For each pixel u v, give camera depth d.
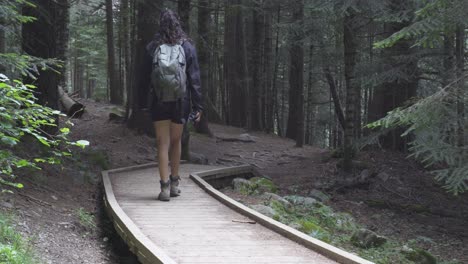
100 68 34.94
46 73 8.15
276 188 10.38
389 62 11.52
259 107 22.66
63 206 6.40
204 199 7.04
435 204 10.85
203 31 17.61
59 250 4.80
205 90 17.55
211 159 14.16
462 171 6.82
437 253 8.35
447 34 8.02
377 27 14.20
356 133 16.88
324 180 12.09
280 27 13.51
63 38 16.83
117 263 5.08
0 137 3.49
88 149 9.82
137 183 8.06
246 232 5.40
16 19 6.60
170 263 4.03
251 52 25.91
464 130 7.48
